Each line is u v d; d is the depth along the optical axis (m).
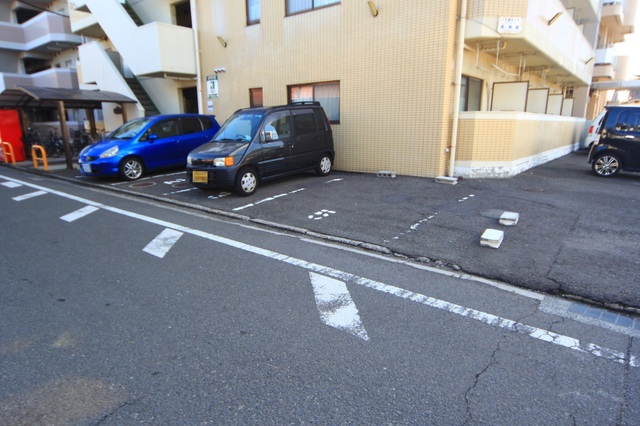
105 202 8.45
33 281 4.42
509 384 2.72
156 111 17.09
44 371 2.87
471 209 7.00
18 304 3.89
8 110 16.08
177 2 15.99
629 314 3.69
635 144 9.77
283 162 9.05
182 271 4.66
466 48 9.65
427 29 9.02
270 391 2.66
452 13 8.74
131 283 4.34
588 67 18.81
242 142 8.43
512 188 8.61
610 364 2.94
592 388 2.68
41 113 25.91
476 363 2.95
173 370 2.88
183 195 8.80
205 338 3.29
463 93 10.56
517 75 12.74
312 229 6.18
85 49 17.66
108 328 3.45
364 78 10.22
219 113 14.32
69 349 3.14
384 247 5.34
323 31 10.80
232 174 8.05
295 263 4.88
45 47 25.28
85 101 13.96
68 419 2.42
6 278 4.51
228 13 13.20
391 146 10.09
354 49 10.27
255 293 4.08
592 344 3.20
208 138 12.28
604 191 8.41
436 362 2.96
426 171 9.65
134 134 11.02
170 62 13.88
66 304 3.88
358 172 10.79
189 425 2.37
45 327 3.47
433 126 9.34
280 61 12.00
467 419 2.41
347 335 3.32
